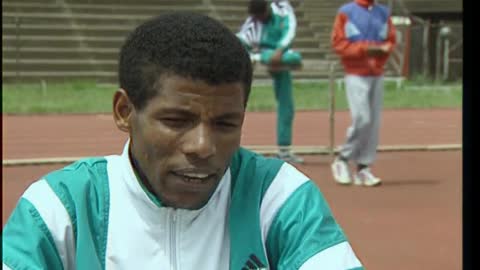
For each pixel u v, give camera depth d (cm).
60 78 2075
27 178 765
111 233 168
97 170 174
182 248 167
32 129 1233
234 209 172
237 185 174
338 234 171
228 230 172
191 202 159
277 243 172
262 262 170
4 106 1549
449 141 1091
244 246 170
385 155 935
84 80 2064
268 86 1778
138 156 160
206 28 151
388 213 597
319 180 743
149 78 150
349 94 693
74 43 2197
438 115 1505
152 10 2384
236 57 150
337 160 729
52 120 1372
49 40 2180
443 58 2181
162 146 151
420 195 668
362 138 702
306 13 2450
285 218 171
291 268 167
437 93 1916
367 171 716
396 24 2192
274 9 801
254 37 810
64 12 2283
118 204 170
